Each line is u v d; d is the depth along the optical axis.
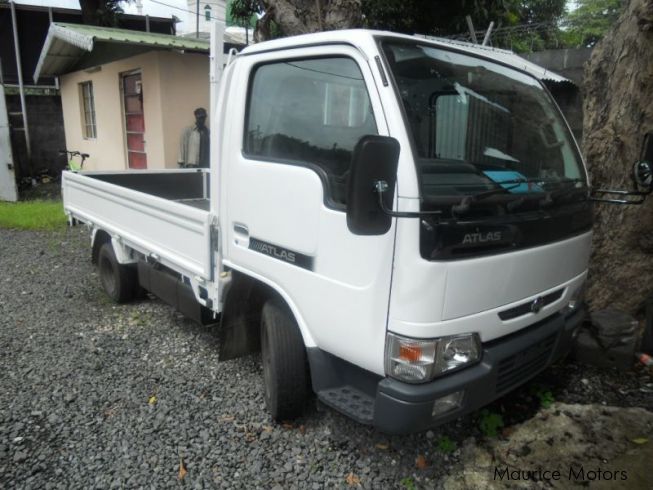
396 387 2.39
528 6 13.99
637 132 3.84
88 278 6.33
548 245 2.81
